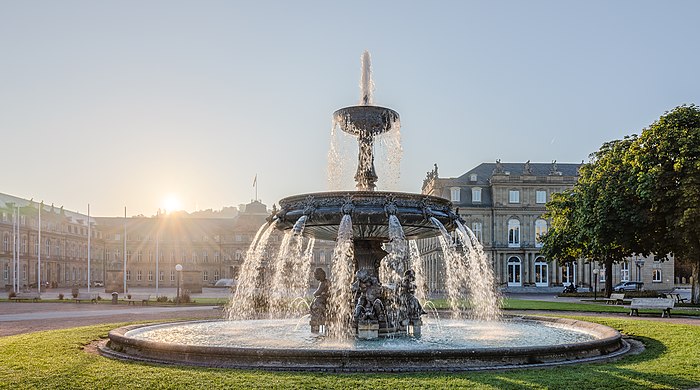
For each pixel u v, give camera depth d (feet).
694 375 35.86
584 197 149.89
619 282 288.92
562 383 32.55
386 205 47.44
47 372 36.24
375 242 53.31
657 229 131.44
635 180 130.82
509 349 37.86
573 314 95.55
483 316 77.25
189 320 70.79
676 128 126.31
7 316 101.30
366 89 59.26
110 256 455.22
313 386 31.40
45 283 322.96
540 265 292.20
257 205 452.35
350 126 53.62
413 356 36.40
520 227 291.38
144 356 41.22
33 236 351.87
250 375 34.04
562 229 189.98
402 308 51.34
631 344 52.06
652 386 32.81
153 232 452.76
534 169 305.53
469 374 34.65
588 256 168.35
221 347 38.01
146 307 131.23
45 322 87.45
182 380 33.04
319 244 381.40
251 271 90.07
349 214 46.98
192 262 447.83
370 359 36.24
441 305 111.86
